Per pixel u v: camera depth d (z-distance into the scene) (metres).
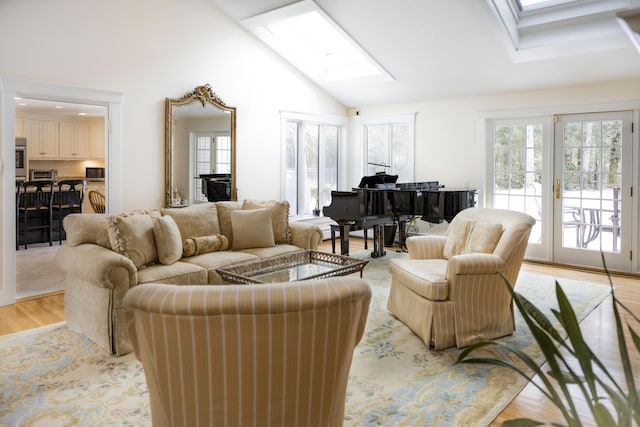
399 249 6.40
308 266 3.72
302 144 6.93
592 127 5.32
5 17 3.79
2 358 2.85
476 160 6.21
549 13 4.57
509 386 2.48
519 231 3.01
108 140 4.51
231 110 5.61
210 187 5.43
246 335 1.27
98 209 7.76
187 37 5.15
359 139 7.51
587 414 2.21
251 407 1.34
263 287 1.29
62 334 3.28
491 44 4.94
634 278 4.92
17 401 2.32
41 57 4.00
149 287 1.32
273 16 5.32
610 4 4.26
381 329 3.34
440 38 5.05
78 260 3.07
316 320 1.32
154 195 4.91
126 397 2.37
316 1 4.87
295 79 6.55
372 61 5.87
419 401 2.32
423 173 6.77
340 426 1.58
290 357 1.33
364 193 4.90
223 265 3.73
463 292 2.96
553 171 5.61
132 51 4.65
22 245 6.69
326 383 1.42
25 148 8.16
